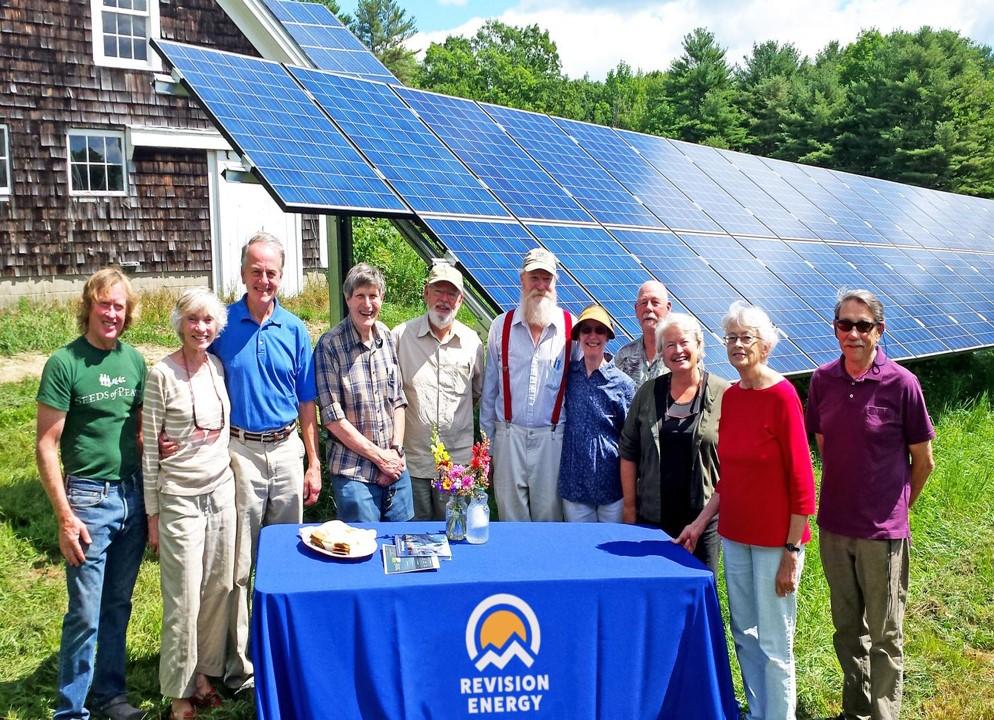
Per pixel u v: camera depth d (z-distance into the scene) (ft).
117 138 47.19
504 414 15.84
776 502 12.42
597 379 15.16
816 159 152.66
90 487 12.81
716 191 33.76
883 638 13.19
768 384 12.43
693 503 13.93
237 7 47.60
